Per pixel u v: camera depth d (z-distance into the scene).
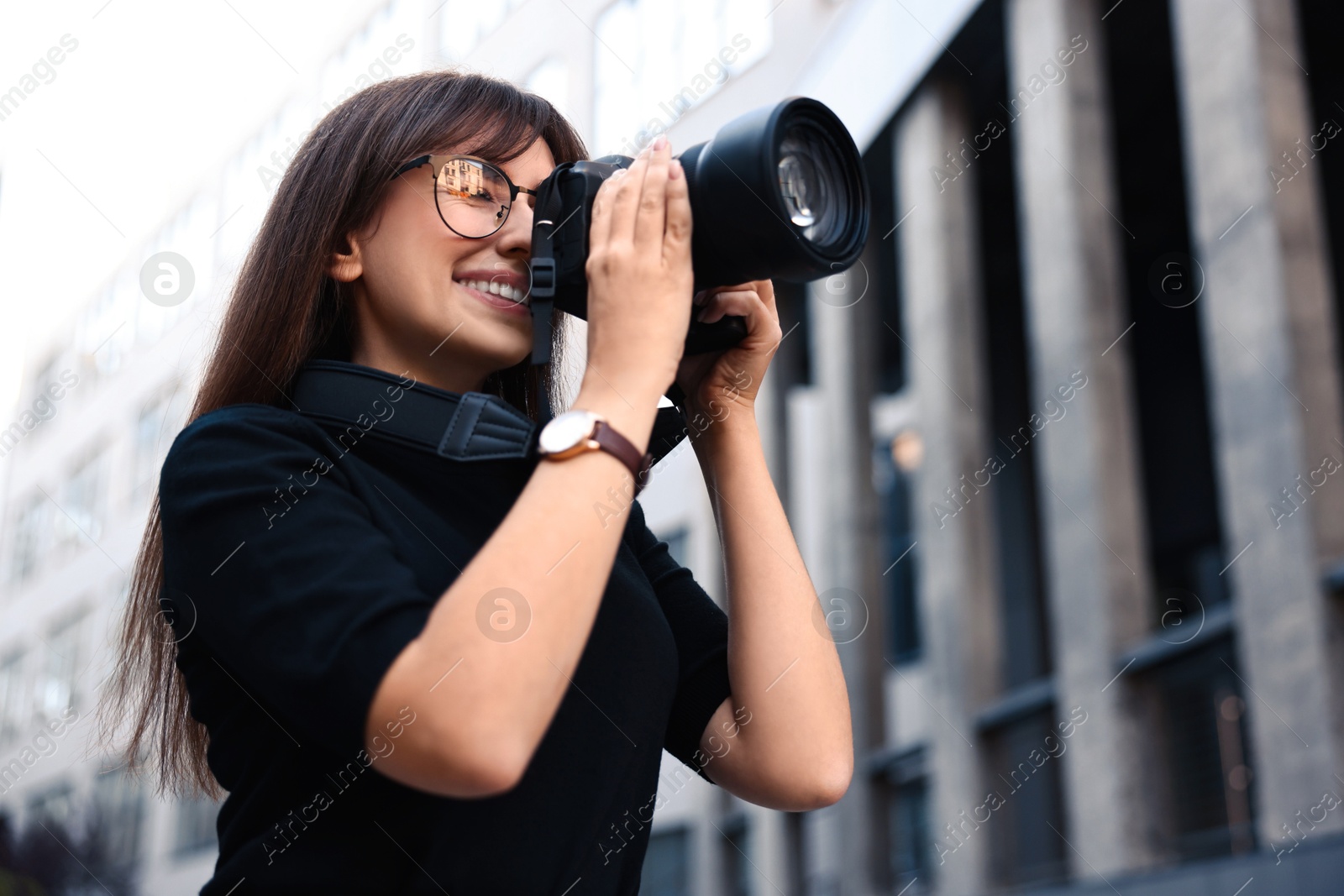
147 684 1.07
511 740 0.71
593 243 0.90
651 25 11.38
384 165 0.98
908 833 10.35
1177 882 6.15
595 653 0.89
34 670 20.22
